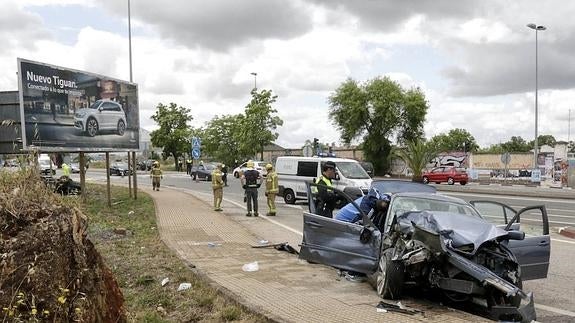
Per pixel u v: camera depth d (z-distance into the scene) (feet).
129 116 71.05
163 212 57.11
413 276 21.70
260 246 36.45
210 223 48.83
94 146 62.18
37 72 53.72
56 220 12.17
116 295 14.10
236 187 113.29
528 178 173.37
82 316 12.00
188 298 22.07
